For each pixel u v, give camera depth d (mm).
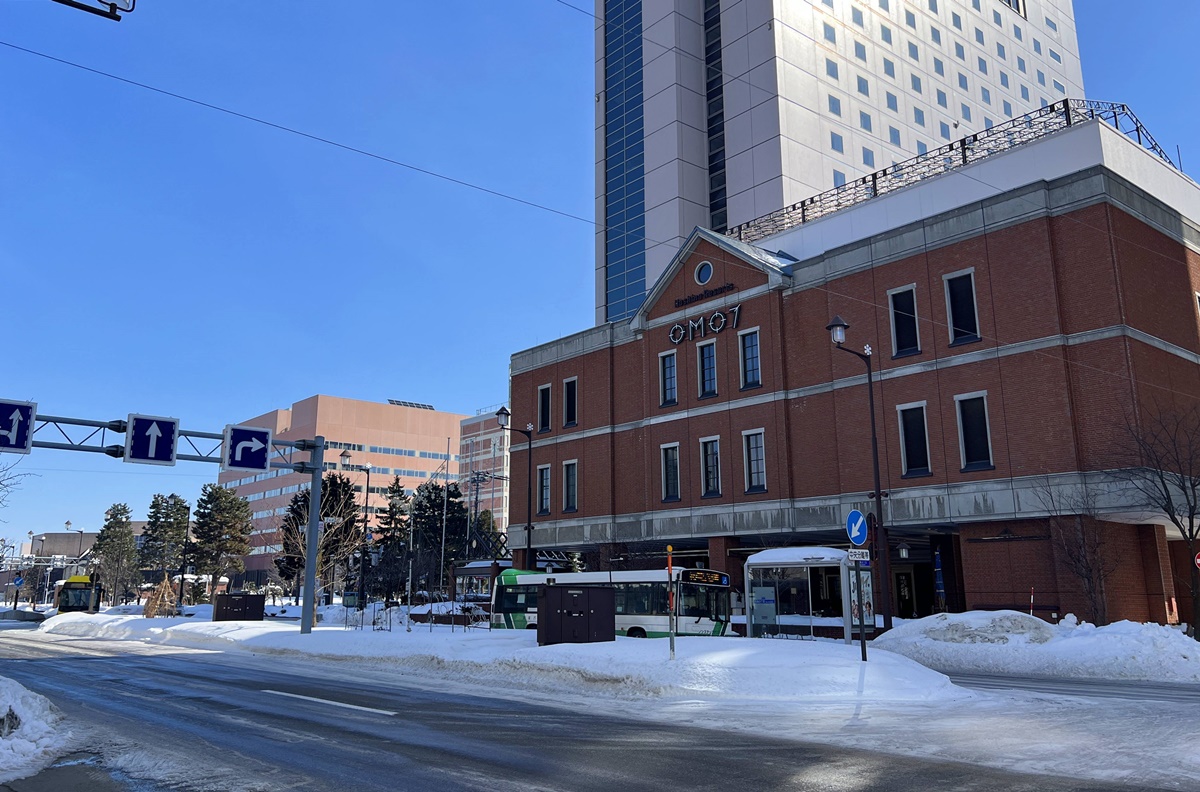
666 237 70688
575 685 17469
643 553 43094
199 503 98312
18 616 68562
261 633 31453
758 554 29609
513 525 52344
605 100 79625
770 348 39000
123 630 39406
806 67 70500
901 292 34875
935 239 33906
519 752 10445
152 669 22203
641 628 30188
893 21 79188
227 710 14297
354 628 38531
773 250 45406
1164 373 30219
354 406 141625
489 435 132625
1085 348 29500
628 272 73875
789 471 37531
